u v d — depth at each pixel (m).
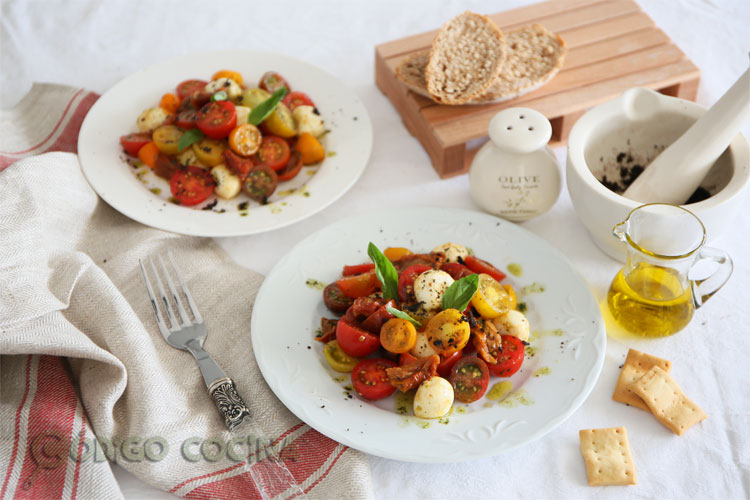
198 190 0.78
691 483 0.60
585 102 0.81
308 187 0.79
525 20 0.91
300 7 1.02
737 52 0.93
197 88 0.84
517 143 0.72
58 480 0.60
